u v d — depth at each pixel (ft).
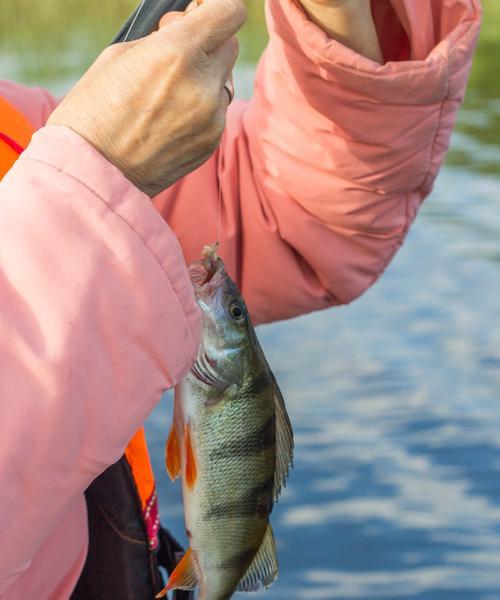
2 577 4.53
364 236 7.01
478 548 16.78
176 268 4.58
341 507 18.01
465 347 25.18
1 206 4.47
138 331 4.50
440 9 6.52
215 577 6.11
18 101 6.40
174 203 7.00
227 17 4.58
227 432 5.98
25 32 81.56
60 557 5.48
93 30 82.12
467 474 19.12
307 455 19.94
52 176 4.48
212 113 4.59
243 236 7.10
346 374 23.82
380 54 6.39
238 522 6.09
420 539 17.03
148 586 6.18
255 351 6.04
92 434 4.49
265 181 6.94
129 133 4.56
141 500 6.10
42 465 4.42
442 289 29.22
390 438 20.65
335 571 16.11
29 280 4.39
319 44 6.15
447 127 6.72
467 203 37.40
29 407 4.37
